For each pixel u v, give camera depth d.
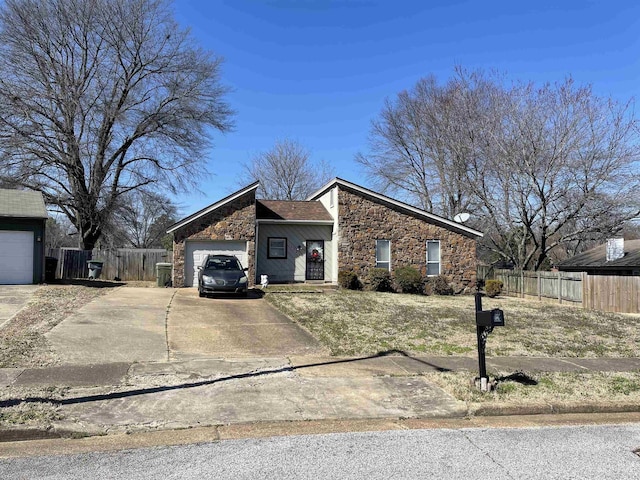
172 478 4.29
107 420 5.72
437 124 34.47
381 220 23.34
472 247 24.44
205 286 17.16
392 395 7.02
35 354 8.41
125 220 31.55
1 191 20.55
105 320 11.73
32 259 19.27
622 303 18.66
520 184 25.61
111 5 27.00
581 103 24.27
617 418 6.58
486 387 7.25
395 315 14.61
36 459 4.71
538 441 5.50
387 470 4.55
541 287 23.19
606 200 24.06
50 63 25.98
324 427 5.84
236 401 6.56
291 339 10.70
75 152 26.91
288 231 23.45
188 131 30.52
